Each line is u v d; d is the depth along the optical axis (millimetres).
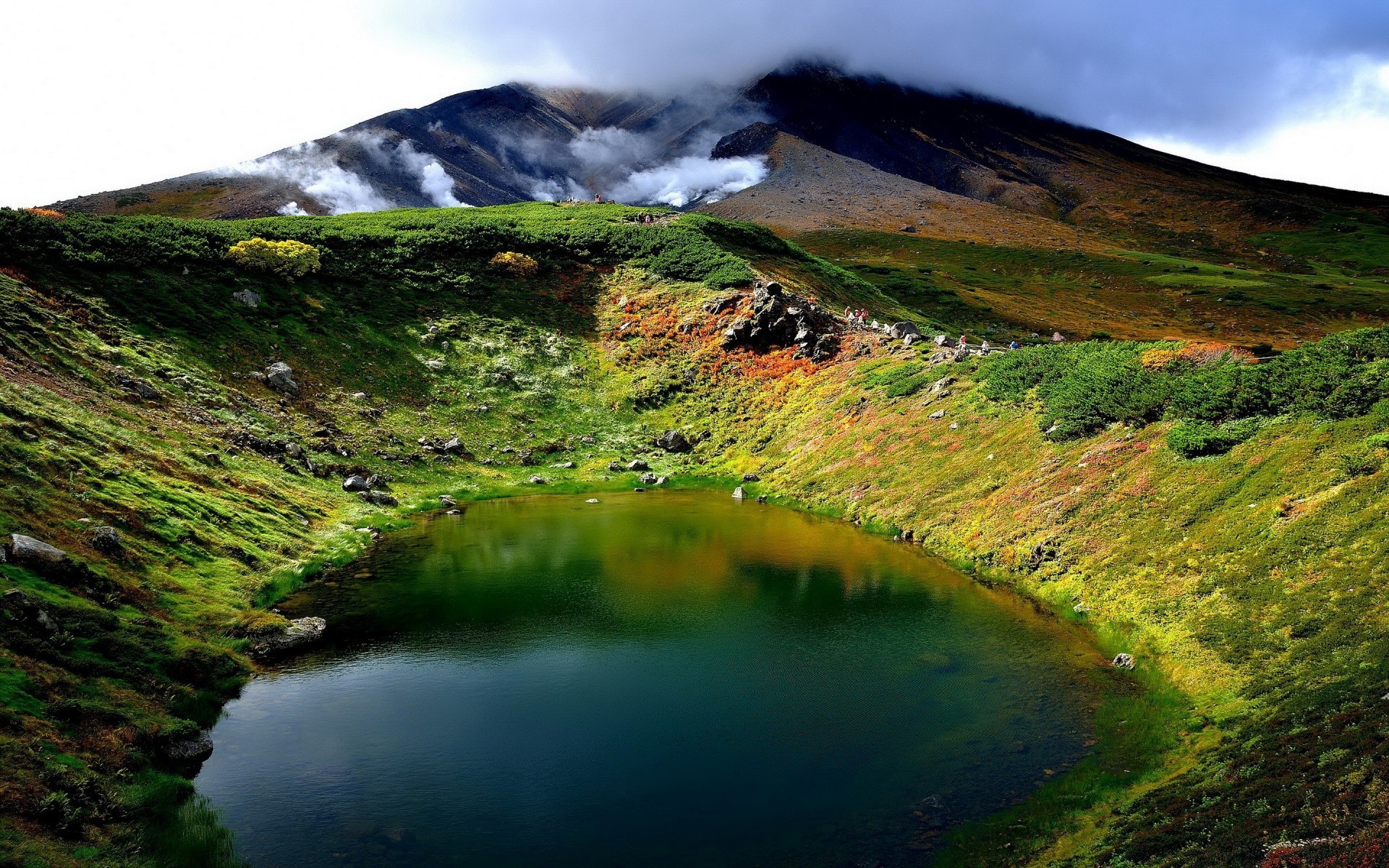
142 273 60344
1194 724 20828
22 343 41719
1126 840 15555
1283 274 193750
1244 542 28234
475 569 37062
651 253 98438
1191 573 28562
